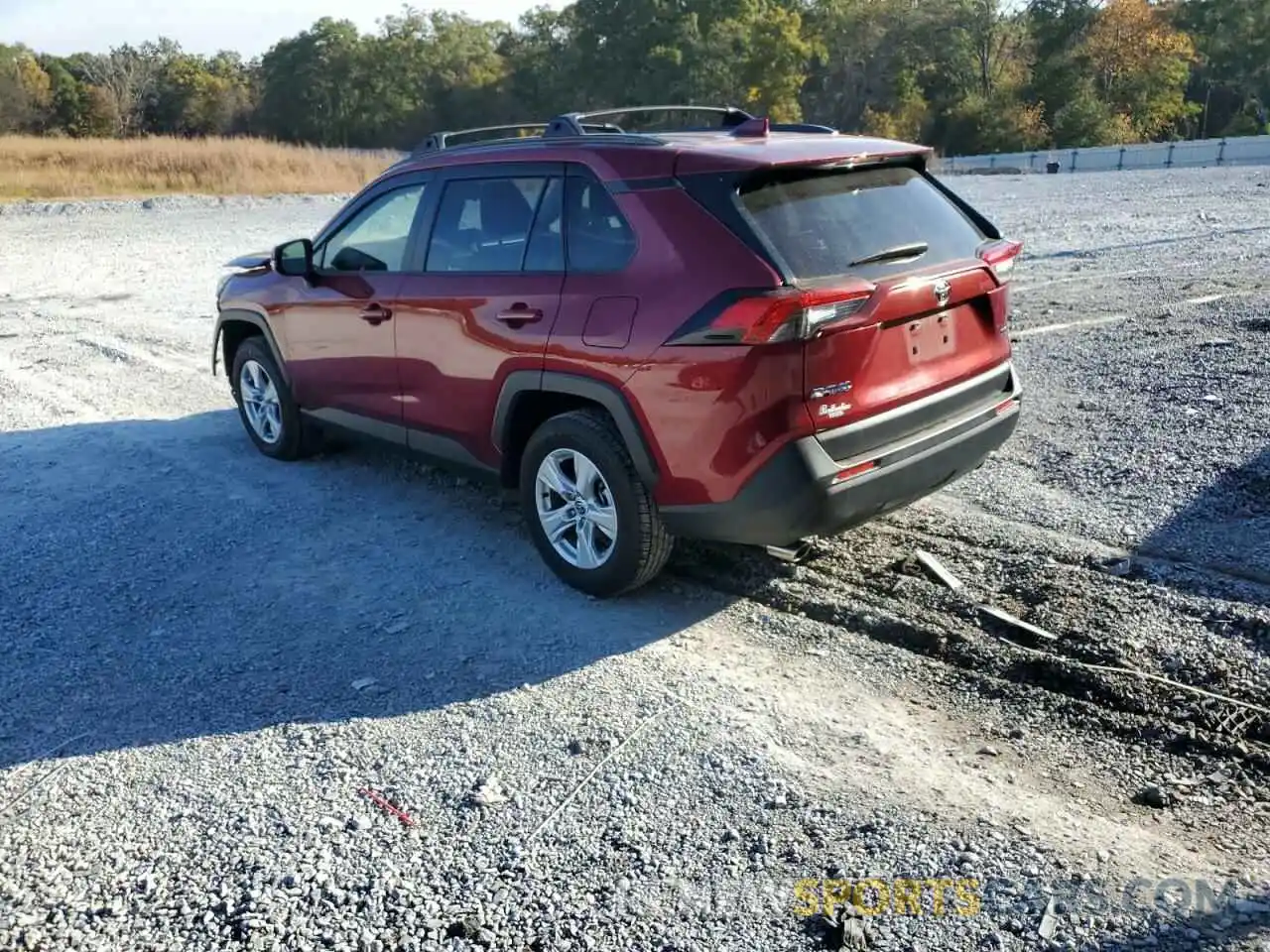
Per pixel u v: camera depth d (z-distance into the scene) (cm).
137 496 643
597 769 355
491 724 385
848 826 321
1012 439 657
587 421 457
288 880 310
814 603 458
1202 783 332
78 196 3272
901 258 425
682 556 513
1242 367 763
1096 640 413
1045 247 1509
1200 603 436
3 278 1605
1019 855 304
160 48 10069
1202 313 952
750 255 395
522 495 497
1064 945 272
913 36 7662
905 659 414
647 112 518
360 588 504
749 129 476
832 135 493
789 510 403
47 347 1077
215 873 315
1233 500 537
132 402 866
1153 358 810
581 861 312
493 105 9231
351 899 301
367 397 586
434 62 9600
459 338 505
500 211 494
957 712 378
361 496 630
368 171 4097
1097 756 349
